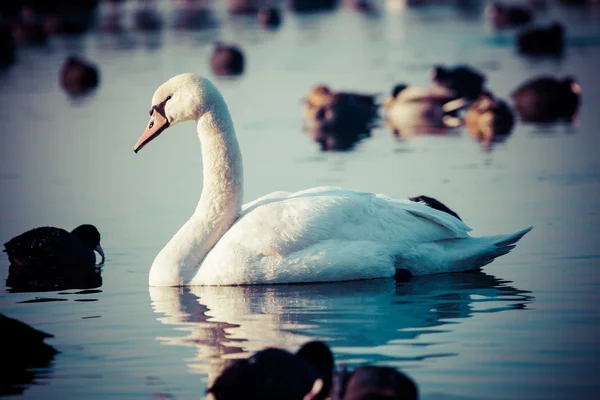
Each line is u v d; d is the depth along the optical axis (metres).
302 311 11.66
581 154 23.09
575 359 9.61
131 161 24.14
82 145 26.53
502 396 8.73
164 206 18.97
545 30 45.97
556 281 12.71
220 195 13.60
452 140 26.91
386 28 59.25
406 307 11.70
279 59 46.09
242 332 10.87
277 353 8.73
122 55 49.34
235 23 66.38
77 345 10.62
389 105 33.66
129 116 31.14
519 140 25.92
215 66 42.59
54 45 56.34
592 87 35.53
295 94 35.53
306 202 13.25
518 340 10.25
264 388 8.50
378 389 8.06
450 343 10.22
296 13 73.56
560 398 8.66
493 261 14.06
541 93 32.59
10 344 10.30
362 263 13.01
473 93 36.47
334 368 9.09
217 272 13.05
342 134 28.81
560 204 17.67
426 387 8.96
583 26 56.19
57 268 14.76
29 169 23.56
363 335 10.58
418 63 43.78
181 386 9.27
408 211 13.48
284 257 12.96
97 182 21.75
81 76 38.88
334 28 60.53
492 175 20.92
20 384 9.43
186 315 11.68
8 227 17.67
